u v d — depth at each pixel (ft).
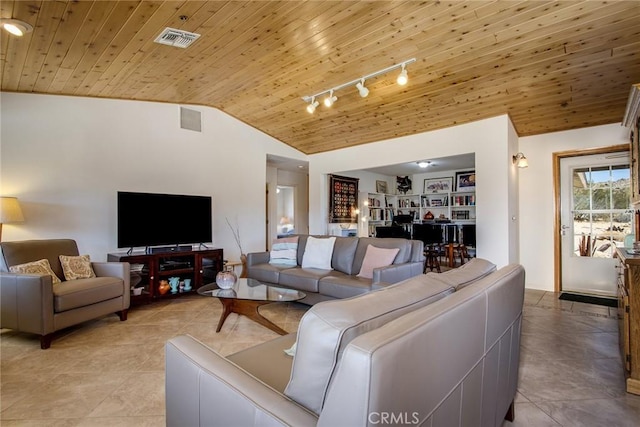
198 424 3.50
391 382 2.27
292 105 15.42
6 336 9.53
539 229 15.16
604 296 13.91
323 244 13.28
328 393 2.45
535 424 5.58
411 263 10.82
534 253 15.30
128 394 6.43
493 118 13.58
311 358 2.86
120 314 10.98
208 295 9.51
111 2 7.70
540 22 8.69
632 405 6.14
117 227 13.30
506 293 4.56
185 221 14.58
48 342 8.66
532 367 7.63
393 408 2.31
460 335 3.21
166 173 15.28
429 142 15.66
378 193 24.98
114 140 13.94
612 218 13.92
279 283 12.58
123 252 13.74
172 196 14.21
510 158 13.61
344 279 10.94
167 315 11.57
